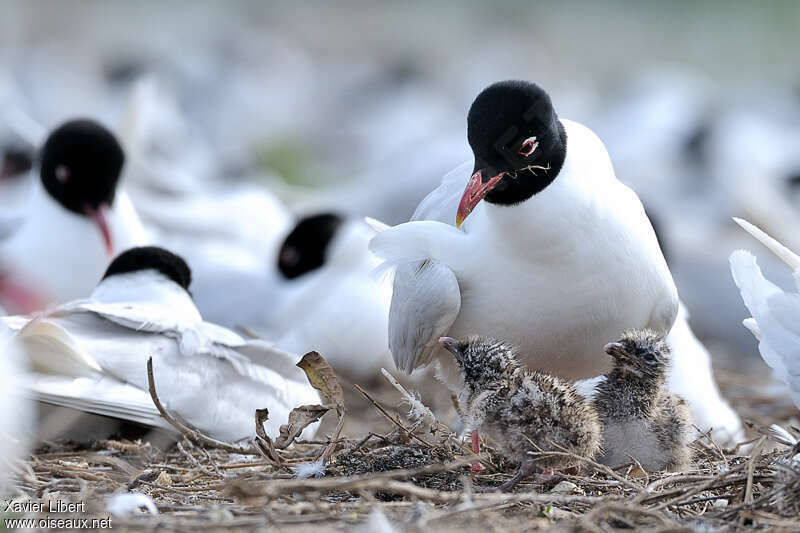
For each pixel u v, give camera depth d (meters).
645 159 26.78
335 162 38.47
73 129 15.18
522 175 9.57
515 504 8.95
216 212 19.97
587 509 8.91
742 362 19.00
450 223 10.58
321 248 17.44
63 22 54.34
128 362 11.30
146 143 24.55
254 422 11.68
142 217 19.34
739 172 25.52
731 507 8.85
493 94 9.57
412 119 39.25
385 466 9.93
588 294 9.87
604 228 9.74
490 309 10.02
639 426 10.18
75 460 10.74
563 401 9.62
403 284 10.38
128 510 8.87
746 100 33.03
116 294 12.47
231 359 11.73
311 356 10.44
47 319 11.15
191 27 56.62
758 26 55.41
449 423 12.63
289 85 43.50
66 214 15.19
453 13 64.06
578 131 10.02
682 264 20.94
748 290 10.48
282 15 63.19
